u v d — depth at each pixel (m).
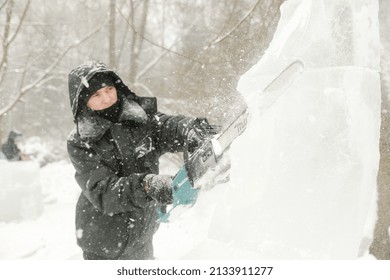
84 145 1.61
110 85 1.64
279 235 1.01
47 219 4.38
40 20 11.60
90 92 1.63
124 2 9.23
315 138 0.95
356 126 0.92
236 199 1.06
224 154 1.13
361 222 0.95
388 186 1.61
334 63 0.94
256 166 1.02
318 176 0.96
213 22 6.82
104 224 1.70
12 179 4.31
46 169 8.03
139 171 1.67
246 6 4.91
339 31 0.94
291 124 0.97
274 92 0.95
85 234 1.73
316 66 0.95
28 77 13.39
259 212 1.03
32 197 4.42
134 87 8.55
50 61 11.49
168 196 1.38
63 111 15.45
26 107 15.84
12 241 3.61
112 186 1.52
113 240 1.71
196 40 7.17
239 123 1.04
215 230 1.16
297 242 0.98
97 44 12.43
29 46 11.73
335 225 0.95
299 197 0.98
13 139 6.11
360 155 0.93
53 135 15.46
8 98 15.33
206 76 4.73
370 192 0.96
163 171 5.31
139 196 1.45
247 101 1.01
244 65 4.12
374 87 0.95
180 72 5.94
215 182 1.21
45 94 15.34
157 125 1.73
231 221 1.09
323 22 0.95
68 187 6.24
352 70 0.93
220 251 1.09
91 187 1.56
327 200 0.95
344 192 0.93
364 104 0.94
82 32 12.32
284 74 0.92
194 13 7.58
